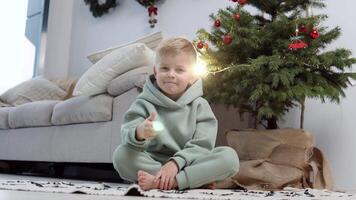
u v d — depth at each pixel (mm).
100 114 1972
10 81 3783
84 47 3717
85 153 2062
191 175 1212
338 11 2266
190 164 1255
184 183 1201
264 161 1721
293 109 2355
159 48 1386
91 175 2658
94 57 2285
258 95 1651
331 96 1744
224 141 2258
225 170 1264
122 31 3414
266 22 1924
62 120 2141
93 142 2031
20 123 2416
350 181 2107
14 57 3822
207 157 1263
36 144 2342
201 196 986
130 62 1915
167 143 1347
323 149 2229
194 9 2939
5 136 2564
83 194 909
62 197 788
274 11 1955
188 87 1422
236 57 1872
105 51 2273
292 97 1699
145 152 1304
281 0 1912
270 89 1687
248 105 1987
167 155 1373
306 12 2086
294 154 1728
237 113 2367
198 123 1392
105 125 1995
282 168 1722
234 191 1353
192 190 1197
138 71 1900
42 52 3811
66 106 2121
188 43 1402
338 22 2258
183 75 1367
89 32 3693
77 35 3797
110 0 3475
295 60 1727
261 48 1836
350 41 2201
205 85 1855
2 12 3814
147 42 2197
